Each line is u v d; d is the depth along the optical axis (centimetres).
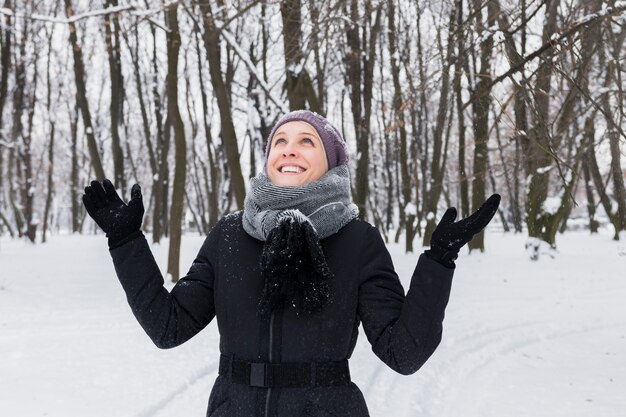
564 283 1302
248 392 172
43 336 721
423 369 635
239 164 1123
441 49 574
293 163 192
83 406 485
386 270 181
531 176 1590
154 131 3756
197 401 513
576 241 2253
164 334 181
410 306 162
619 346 759
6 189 4066
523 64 496
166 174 2822
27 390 520
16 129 2311
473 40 549
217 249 193
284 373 171
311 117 200
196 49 2500
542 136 543
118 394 516
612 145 608
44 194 4634
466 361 683
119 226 177
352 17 684
